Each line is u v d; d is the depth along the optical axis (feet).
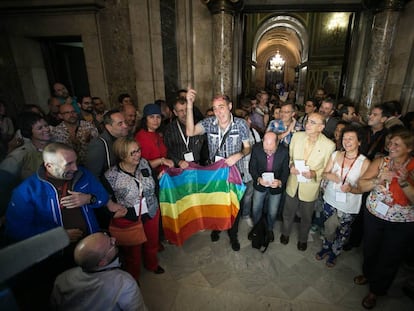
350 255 9.07
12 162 6.63
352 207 7.52
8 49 16.74
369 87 15.58
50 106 12.40
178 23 16.48
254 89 48.73
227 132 8.34
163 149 9.27
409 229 6.12
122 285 4.13
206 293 7.61
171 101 17.74
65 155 5.04
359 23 16.98
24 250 1.88
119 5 15.97
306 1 16.43
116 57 16.90
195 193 8.91
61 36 16.70
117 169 6.72
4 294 2.01
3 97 16.83
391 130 6.04
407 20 14.89
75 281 4.13
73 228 5.70
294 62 70.49
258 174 8.98
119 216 6.55
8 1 15.29
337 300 7.31
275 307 7.13
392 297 7.34
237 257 9.06
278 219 11.26
